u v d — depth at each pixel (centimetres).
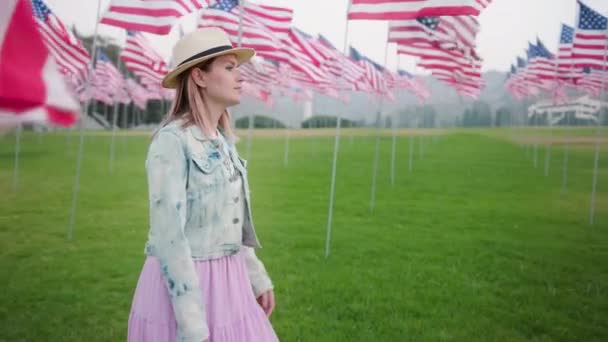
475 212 1104
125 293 557
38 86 147
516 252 773
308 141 3850
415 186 1506
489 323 495
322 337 452
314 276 629
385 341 450
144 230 866
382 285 602
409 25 860
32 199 1147
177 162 191
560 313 528
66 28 812
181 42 209
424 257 732
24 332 445
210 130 208
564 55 1595
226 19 830
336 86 1462
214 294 204
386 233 884
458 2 623
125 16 712
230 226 211
